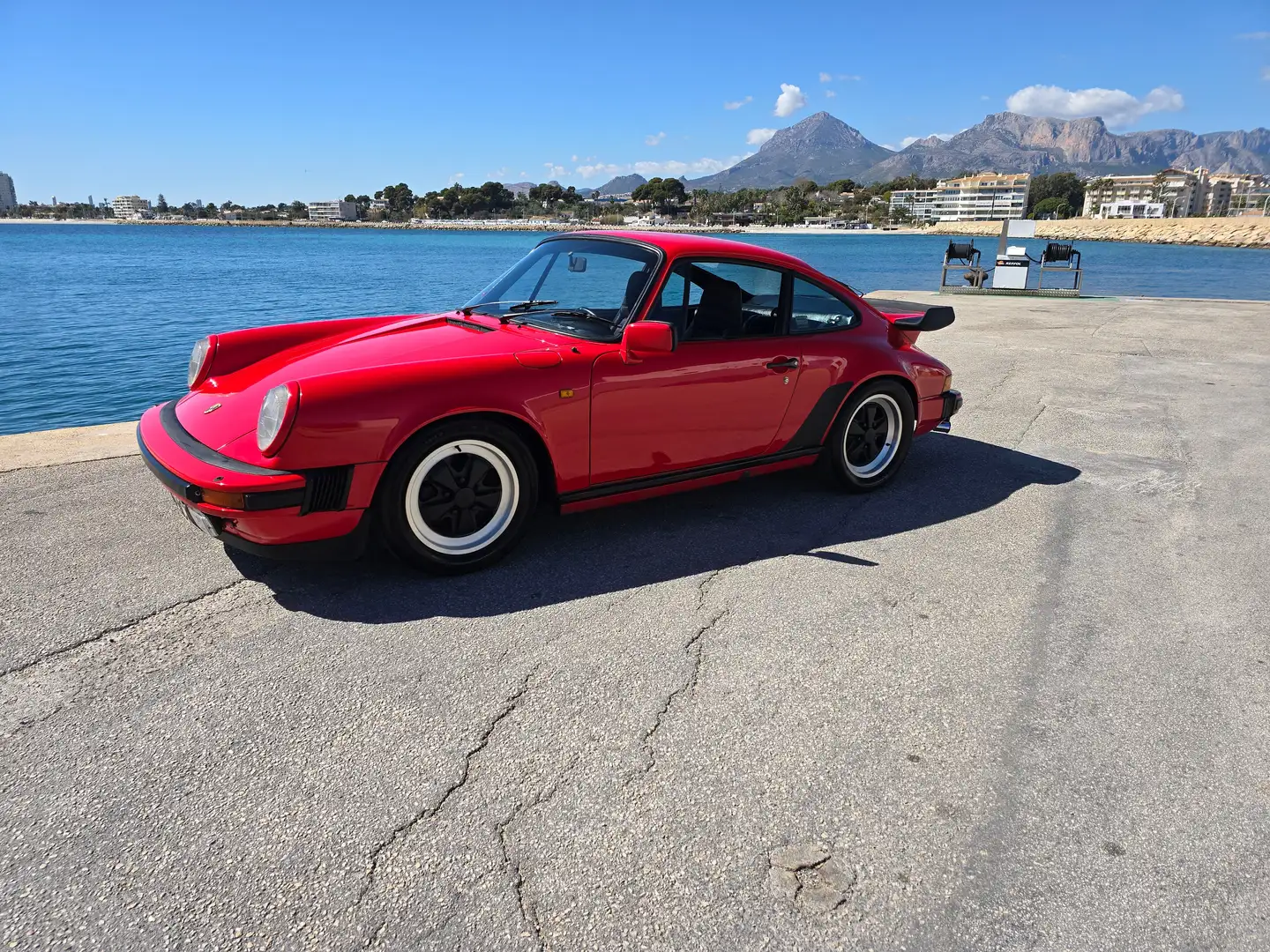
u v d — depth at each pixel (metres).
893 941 1.67
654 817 2.00
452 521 3.19
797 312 4.03
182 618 2.88
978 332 10.68
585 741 2.28
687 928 1.68
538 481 3.42
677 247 3.61
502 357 3.15
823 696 2.55
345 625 2.87
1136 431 5.90
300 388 2.74
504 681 2.56
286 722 2.32
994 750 2.31
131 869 1.79
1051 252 16.47
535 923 1.68
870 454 4.51
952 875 1.85
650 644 2.82
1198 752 2.33
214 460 2.85
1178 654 2.86
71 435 5.11
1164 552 3.76
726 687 2.58
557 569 3.38
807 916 1.72
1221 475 4.91
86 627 2.80
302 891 1.74
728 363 3.67
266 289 35.53
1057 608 3.18
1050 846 1.95
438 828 1.94
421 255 80.06
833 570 3.48
